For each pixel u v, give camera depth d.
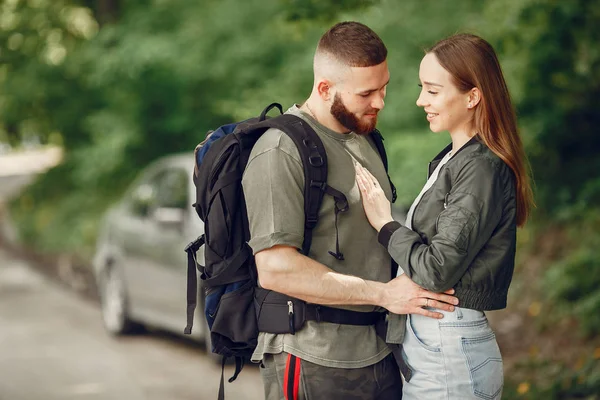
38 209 21.72
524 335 8.98
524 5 9.57
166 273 9.12
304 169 3.69
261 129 3.79
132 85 17.02
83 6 20.53
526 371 7.17
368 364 3.79
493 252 3.61
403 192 9.89
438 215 3.62
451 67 3.63
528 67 10.12
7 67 20.38
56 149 22.42
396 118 10.98
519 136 3.69
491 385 3.65
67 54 19.83
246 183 3.71
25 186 24.67
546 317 8.91
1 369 8.94
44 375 8.65
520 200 3.69
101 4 19.42
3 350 9.91
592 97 10.67
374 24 11.08
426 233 3.65
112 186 18.88
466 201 3.52
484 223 3.52
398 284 3.66
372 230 3.86
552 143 11.05
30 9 20.47
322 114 3.86
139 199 10.25
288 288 3.66
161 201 9.63
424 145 10.11
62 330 11.10
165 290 9.17
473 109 3.69
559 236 10.49
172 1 16.81
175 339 10.23
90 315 12.23
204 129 17.08
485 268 3.60
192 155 9.91
